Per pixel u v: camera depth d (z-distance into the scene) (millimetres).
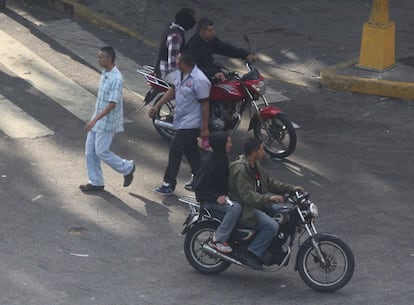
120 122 28453
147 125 34812
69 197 28469
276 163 31875
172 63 32125
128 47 43031
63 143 32594
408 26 47031
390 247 25875
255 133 32438
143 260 24719
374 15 40062
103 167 30984
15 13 45719
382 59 40062
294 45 44062
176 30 32062
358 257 25172
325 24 47031
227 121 31656
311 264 24156
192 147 28891
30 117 34500
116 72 28141
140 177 30328
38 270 23844
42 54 41031
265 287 23438
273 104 37688
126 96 37406
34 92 36812
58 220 26906
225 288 23312
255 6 49000
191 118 28516
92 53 41688
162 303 22266
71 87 37750
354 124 35750
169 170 28844
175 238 26141
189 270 24250
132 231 26453
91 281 23344
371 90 38844
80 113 35281
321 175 30969
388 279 23875
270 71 41281
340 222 27500
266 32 45656
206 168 23438
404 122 36031
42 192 28688
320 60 42344
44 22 44875
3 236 25703
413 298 22734
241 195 22750
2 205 27656
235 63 41938
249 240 23312
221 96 31438
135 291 22891
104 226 26688
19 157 31141
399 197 29359
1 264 24031
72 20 45469
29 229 26234
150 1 48188
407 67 40875
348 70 40406
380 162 32094
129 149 32625
